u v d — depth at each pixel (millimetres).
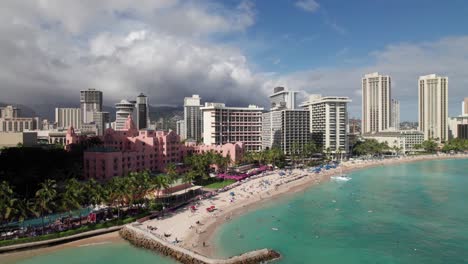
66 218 135750
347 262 104188
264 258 104625
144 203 159125
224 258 103375
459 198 185875
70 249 113000
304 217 152250
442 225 138625
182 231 128375
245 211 160875
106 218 137250
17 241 111688
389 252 111562
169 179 165625
